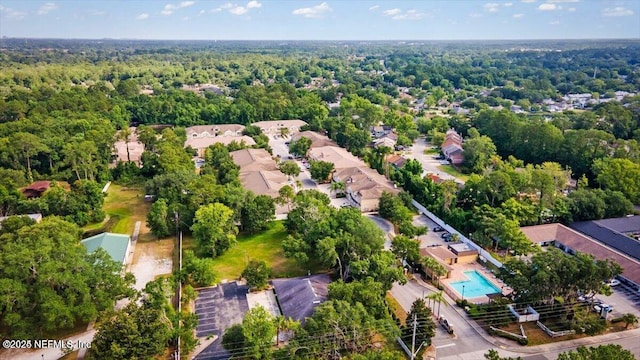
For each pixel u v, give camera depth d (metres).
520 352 63.06
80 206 103.62
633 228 100.00
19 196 106.25
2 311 64.38
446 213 105.56
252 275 76.69
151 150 153.50
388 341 61.97
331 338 57.47
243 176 126.69
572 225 103.12
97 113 188.62
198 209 95.25
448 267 83.62
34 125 146.88
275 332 61.19
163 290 65.62
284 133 191.25
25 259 63.78
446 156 162.88
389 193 111.12
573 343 64.94
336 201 120.81
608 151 135.12
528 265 70.56
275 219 108.94
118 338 55.25
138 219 109.62
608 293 67.88
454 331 67.62
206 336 65.75
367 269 73.62
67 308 63.28
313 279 76.88
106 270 70.12
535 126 148.88
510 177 110.19
